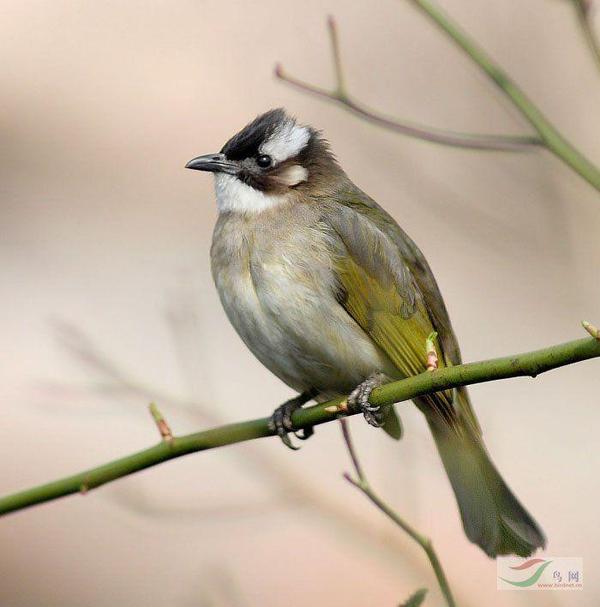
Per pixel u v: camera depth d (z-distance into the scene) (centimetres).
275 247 975
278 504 1105
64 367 1444
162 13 1639
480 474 950
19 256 1566
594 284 1119
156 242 1573
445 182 1174
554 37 1138
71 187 1623
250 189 1020
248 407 1391
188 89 1619
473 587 1127
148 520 1208
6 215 1606
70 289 1542
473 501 947
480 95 1223
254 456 1108
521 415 1258
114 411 1309
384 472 1156
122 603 1275
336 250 974
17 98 1661
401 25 1298
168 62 1630
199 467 1305
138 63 1647
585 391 1261
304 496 1097
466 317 1338
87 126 1652
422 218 1415
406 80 1265
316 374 978
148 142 1627
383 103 1252
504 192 1135
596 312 1116
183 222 1594
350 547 1097
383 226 1019
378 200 1426
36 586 1292
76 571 1302
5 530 1324
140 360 1419
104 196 1617
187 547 1286
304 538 1244
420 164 1194
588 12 846
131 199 1612
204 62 1616
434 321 1013
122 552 1302
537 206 1126
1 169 1623
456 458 959
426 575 992
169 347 1435
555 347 691
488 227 1127
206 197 1611
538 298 1217
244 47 1473
